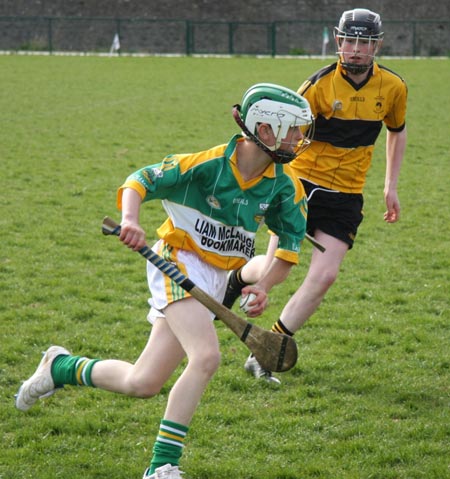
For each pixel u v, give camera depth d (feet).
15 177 79.87
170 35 282.56
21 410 29.86
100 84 170.40
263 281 28.19
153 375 26.84
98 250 57.00
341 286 50.83
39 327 42.06
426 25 279.69
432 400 34.50
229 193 26.58
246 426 31.81
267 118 25.94
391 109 37.70
